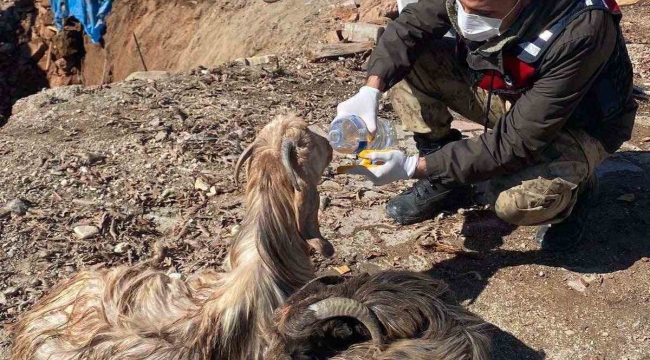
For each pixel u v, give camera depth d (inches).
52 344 136.3
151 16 614.2
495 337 157.2
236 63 316.5
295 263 132.3
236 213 197.6
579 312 163.0
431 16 164.4
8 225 188.1
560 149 158.9
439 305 134.2
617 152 231.1
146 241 185.9
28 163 219.1
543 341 156.8
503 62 153.3
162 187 208.5
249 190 130.4
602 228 188.9
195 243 185.2
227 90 280.8
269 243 127.9
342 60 319.9
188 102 265.9
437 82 178.2
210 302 129.8
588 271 173.9
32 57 701.9
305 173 125.5
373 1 422.3
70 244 182.9
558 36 145.6
